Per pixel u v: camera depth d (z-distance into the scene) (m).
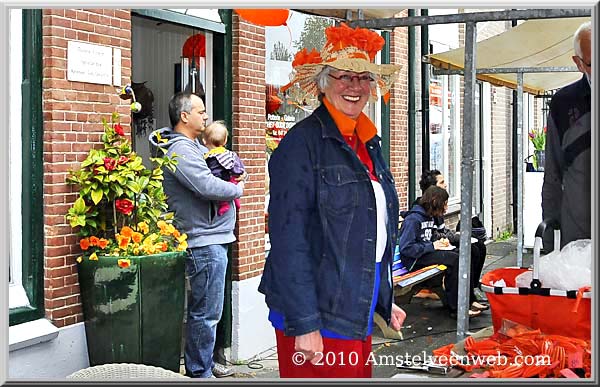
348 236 3.01
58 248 4.34
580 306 2.96
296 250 2.92
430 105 9.63
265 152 6.20
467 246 4.99
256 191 6.08
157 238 4.46
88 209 4.39
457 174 10.63
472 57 4.95
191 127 4.98
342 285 2.99
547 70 7.53
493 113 12.27
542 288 3.03
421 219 7.05
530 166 11.25
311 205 3.00
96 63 4.59
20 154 4.31
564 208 3.61
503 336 3.10
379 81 3.45
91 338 4.36
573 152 3.56
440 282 7.09
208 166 5.05
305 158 3.01
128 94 4.75
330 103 3.16
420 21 4.88
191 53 6.19
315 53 3.22
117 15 4.76
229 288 5.89
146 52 6.68
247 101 5.97
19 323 4.18
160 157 4.91
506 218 13.20
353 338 3.02
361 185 3.07
